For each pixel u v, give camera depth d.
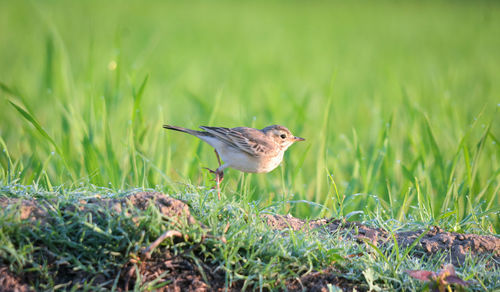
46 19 18.59
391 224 9.28
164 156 13.51
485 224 10.32
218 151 10.73
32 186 8.27
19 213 6.99
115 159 11.97
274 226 8.75
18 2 51.34
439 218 9.38
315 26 50.38
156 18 49.47
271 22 52.31
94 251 6.95
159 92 21.17
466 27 49.44
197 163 13.12
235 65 27.59
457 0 71.62
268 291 7.14
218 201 8.38
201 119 17.38
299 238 8.01
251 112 19.12
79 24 41.12
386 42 41.31
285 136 11.48
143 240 7.07
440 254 8.53
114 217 7.12
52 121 16.17
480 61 31.92
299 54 35.31
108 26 41.00
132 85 14.42
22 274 6.66
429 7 67.06
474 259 8.20
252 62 31.59
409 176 11.25
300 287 7.22
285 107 20.67
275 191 12.93
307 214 12.21
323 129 12.98
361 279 7.43
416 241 7.93
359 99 23.00
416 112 16.95
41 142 13.25
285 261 7.42
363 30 48.38
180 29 44.03
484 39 42.38
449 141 14.98
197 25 47.16
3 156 12.84
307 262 7.50
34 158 12.62
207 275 7.11
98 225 7.09
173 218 7.29
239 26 48.28
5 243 6.67
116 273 6.85
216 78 26.27
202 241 7.23
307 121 17.91
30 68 25.50
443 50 37.16
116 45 17.66
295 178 12.29
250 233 7.57
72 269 6.84
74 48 30.20
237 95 22.55
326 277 7.39
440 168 12.10
